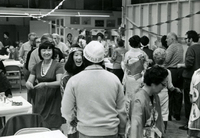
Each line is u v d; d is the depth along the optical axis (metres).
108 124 2.63
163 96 4.65
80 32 13.05
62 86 3.87
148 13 9.48
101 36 9.72
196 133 4.58
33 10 14.09
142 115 2.62
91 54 2.66
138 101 2.64
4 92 4.51
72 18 14.97
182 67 5.73
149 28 9.45
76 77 2.69
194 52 5.21
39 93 4.25
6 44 14.02
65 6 14.55
